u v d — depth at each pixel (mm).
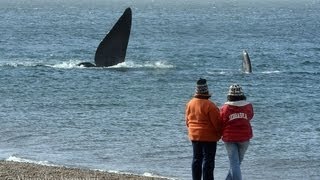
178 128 60344
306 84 91688
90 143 54031
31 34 188000
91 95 79688
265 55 133500
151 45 156000
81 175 39844
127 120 64188
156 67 107188
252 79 95812
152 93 82062
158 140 55188
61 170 41312
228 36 195000
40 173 39719
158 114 67688
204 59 123625
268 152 51969
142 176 41719
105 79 92562
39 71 98188
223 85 90000
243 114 34500
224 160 48812
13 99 75812
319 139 57062
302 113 70188
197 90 35219
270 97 80688
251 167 47312
